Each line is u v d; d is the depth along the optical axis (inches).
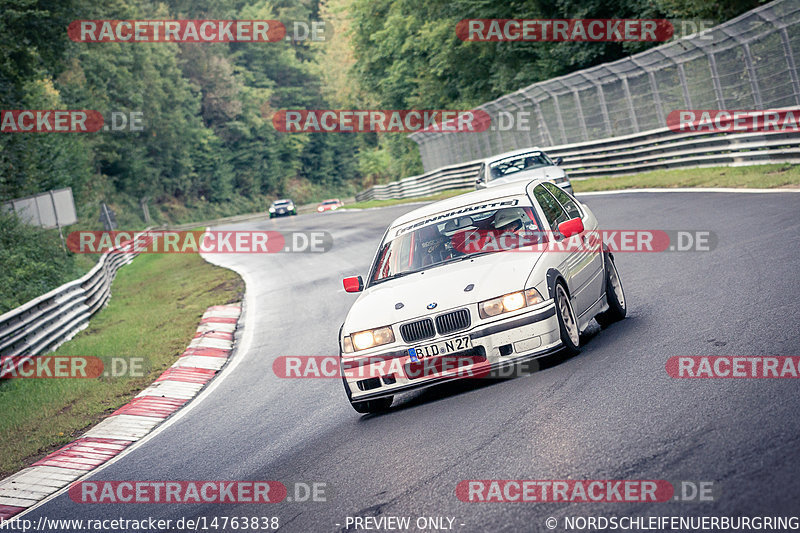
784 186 2145.7
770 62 2878.9
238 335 1995.6
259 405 1236.5
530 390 885.2
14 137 4675.2
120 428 1270.9
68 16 4835.1
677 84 3695.9
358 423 976.9
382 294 999.6
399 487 687.1
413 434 842.2
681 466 587.2
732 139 2834.6
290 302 2359.7
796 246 1355.8
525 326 918.4
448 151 6628.9
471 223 1083.9
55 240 3966.5
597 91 4018.2
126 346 1999.3
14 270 3144.7
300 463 855.7
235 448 1002.1
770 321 942.4
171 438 1149.1
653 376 822.5
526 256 983.6
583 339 1103.0
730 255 1446.9
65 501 932.6
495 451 714.2
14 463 1183.6
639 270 1560.0
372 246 3422.7
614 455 637.3
